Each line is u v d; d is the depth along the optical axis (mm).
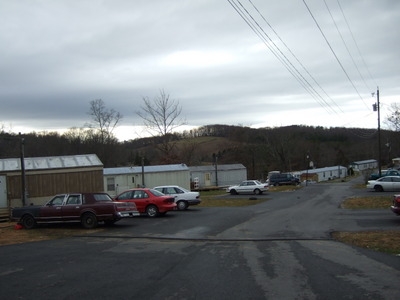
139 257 10508
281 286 7168
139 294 6766
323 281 7496
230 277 7957
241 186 44062
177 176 46781
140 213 22000
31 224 17938
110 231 16516
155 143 55656
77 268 9125
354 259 9695
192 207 28203
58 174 27766
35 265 9609
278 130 93250
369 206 24625
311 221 18438
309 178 84438
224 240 13578
